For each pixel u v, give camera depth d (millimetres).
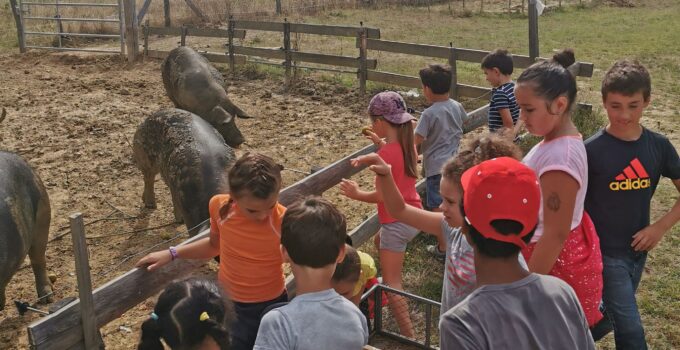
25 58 15516
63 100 11930
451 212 2875
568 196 2945
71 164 8836
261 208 3359
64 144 9586
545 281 2188
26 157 9055
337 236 2555
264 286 3621
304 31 12703
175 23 19484
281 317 2480
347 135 9930
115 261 6379
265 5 21781
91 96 12234
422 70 5797
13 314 5578
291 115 10969
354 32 12125
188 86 9805
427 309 3473
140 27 17922
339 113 11086
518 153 2881
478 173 2188
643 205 3568
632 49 16141
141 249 6629
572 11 22812
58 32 16391
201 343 2430
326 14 21484
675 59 14938
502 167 2166
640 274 3705
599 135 3574
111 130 10242
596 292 3236
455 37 18297
